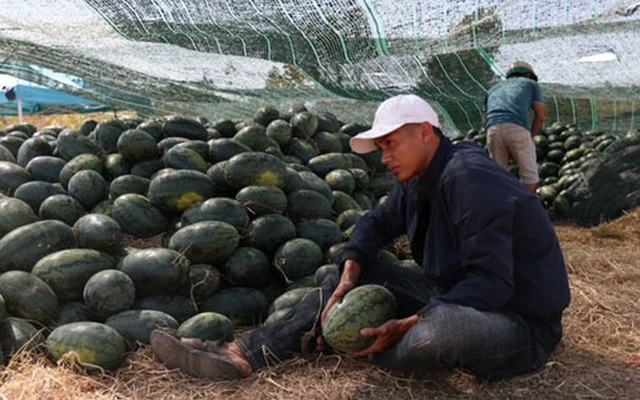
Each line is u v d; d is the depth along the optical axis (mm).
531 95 9148
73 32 8312
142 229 5391
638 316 4938
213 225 4984
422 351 3436
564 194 11180
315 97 12969
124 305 4391
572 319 4848
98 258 4695
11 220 5020
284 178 5691
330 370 3953
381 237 4312
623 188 10359
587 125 15266
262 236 5215
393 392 3719
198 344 3957
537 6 6852
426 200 3863
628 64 10188
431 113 3684
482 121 14773
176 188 5383
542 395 3658
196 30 7836
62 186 5957
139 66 10719
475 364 3506
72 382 3770
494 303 3406
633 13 7395
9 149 7023
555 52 9617
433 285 3990
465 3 6727
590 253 7059
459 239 3572
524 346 3584
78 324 4035
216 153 6090
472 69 10234
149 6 7164
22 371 3848
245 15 7113
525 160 9039
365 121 14734
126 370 3977
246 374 3898
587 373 3955
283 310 4625
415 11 6902
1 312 4031
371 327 3732
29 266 4641
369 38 7730
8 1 7180
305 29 7520
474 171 3480
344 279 4125
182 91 12891
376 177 7660
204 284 4863
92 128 7570
